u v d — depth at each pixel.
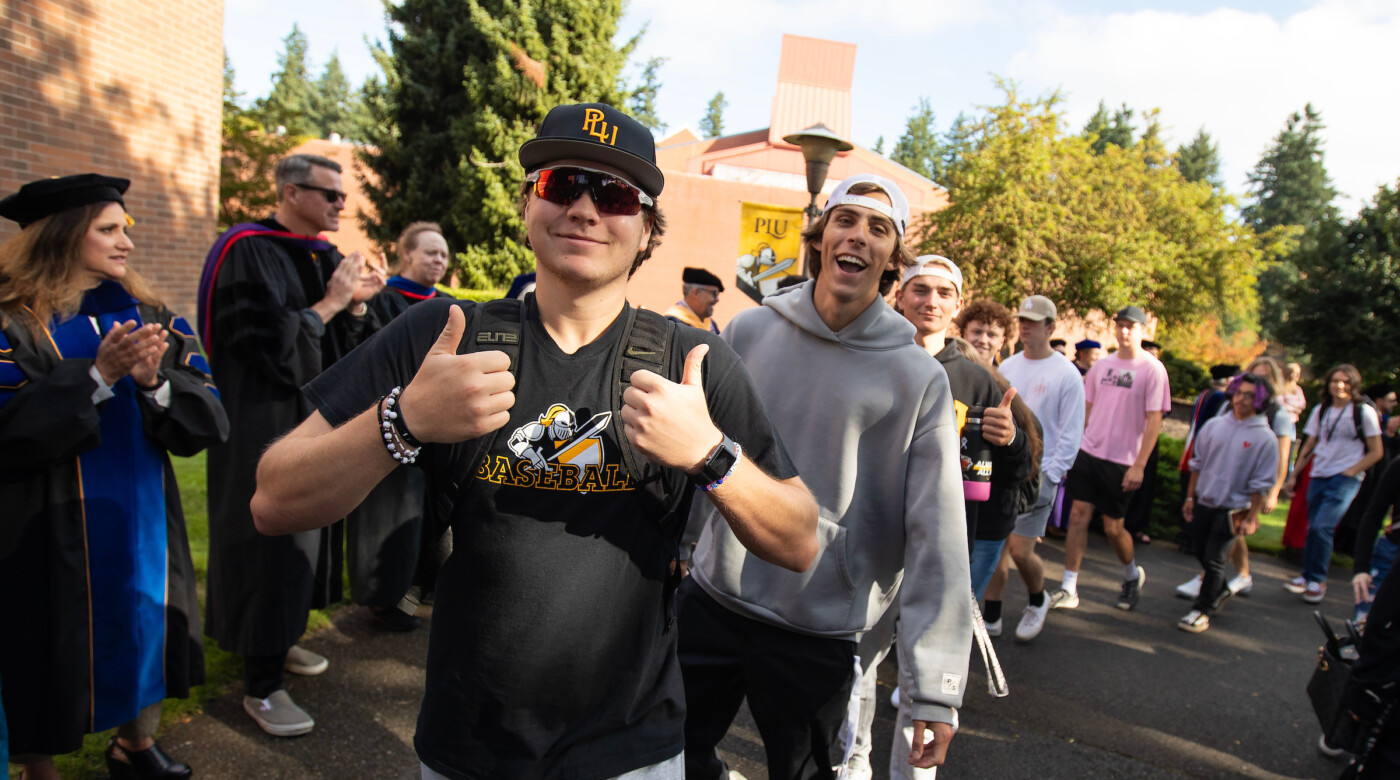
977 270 14.66
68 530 2.22
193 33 7.63
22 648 2.19
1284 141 59.34
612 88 17.95
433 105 17.98
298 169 3.13
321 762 2.80
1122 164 16.55
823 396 2.15
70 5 6.29
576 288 1.26
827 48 28.09
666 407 1.14
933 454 2.07
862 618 2.16
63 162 6.32
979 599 3.60
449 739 1.30
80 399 2.13
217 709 3.05
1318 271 18.39
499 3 17.50
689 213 19.09
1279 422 5.19
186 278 7.75
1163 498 7.45
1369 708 2.57
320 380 1.28
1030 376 4.68
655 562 1.34
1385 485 3.45
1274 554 7.25
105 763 2.67
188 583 2.61
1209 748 3.54
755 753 3.25
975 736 3.48
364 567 3.58
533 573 1.25
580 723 1.32
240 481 2.89
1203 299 17.14
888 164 27.38
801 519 1.32
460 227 17.80
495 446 1.24
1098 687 4.09
